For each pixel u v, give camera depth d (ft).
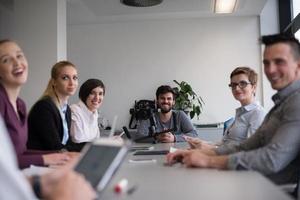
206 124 18.15
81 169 3.27
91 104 10.63
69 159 5.75
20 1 13.56
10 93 6.24
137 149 8.07
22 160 5.58
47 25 13.37
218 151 5.89
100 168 3.23
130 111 18.61
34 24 13.44
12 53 6.08
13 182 2.34
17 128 6.05
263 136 5.71
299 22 14.70
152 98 18.79
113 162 3.25
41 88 13.26
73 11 17.06
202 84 18.54
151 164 5.44
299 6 15.99
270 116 5.77
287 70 5.27
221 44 18.49
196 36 18.69
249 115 9.30
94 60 19.30
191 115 17.69
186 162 5.00
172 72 18.78
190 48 18.71
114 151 3.38
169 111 12.01
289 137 4.70
